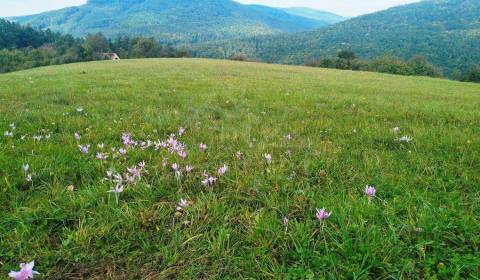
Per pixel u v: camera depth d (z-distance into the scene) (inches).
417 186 157.9
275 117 315.9
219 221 126.8
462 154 202.7
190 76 879.7
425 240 114.0
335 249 109.7
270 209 136.2
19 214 124.0
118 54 5826.8
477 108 444.5
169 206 137.6
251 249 111.5
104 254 108.7
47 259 104.7
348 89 682.2
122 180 152.5
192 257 108.2
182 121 286.5
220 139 227.6
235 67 1611.7
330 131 263.3
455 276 96.5
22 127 249.0
